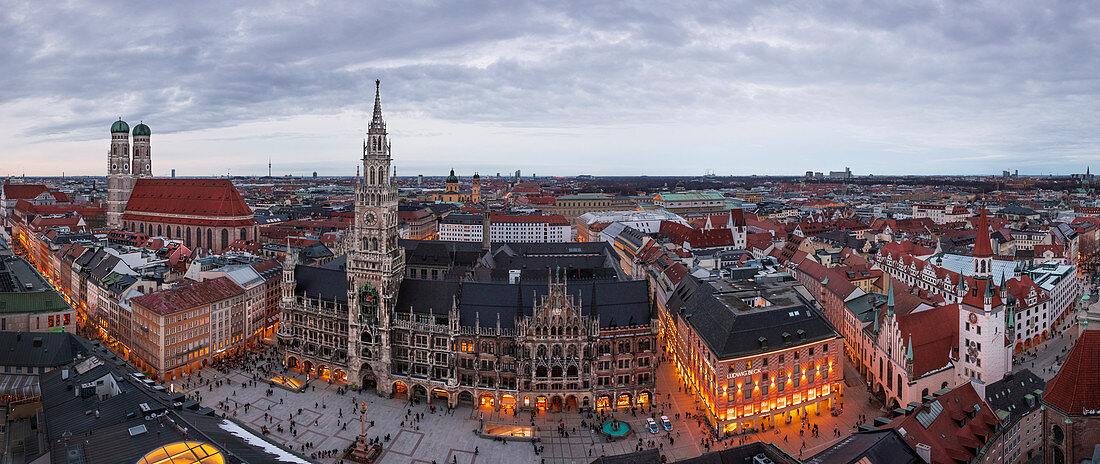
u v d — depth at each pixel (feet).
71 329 547.08
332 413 459.73
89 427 310.45
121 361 438.81
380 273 491.72
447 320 489.67
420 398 490.90
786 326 445.37
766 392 431.84
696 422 448.65
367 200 492.13
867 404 471.62
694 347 488.44
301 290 556.10
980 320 441.27
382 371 490.90
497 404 469.16
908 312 508.53
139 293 579.48
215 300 565.12
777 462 291.58
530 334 463.42
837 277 639.35
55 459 273.95
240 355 592.60
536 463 390.01
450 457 397.19
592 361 467.93
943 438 324.80
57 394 359.66
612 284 498.69
